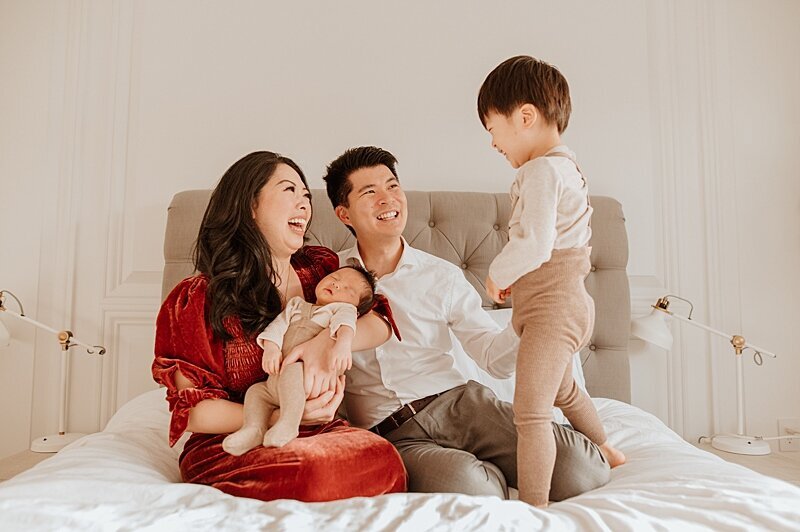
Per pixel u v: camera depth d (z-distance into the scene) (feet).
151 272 7.57
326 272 4.65
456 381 4.71
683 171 8.37
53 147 7.59
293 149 7.91
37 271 7.43
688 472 3.76
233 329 3.93
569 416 4.44
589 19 8.43
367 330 4.23
